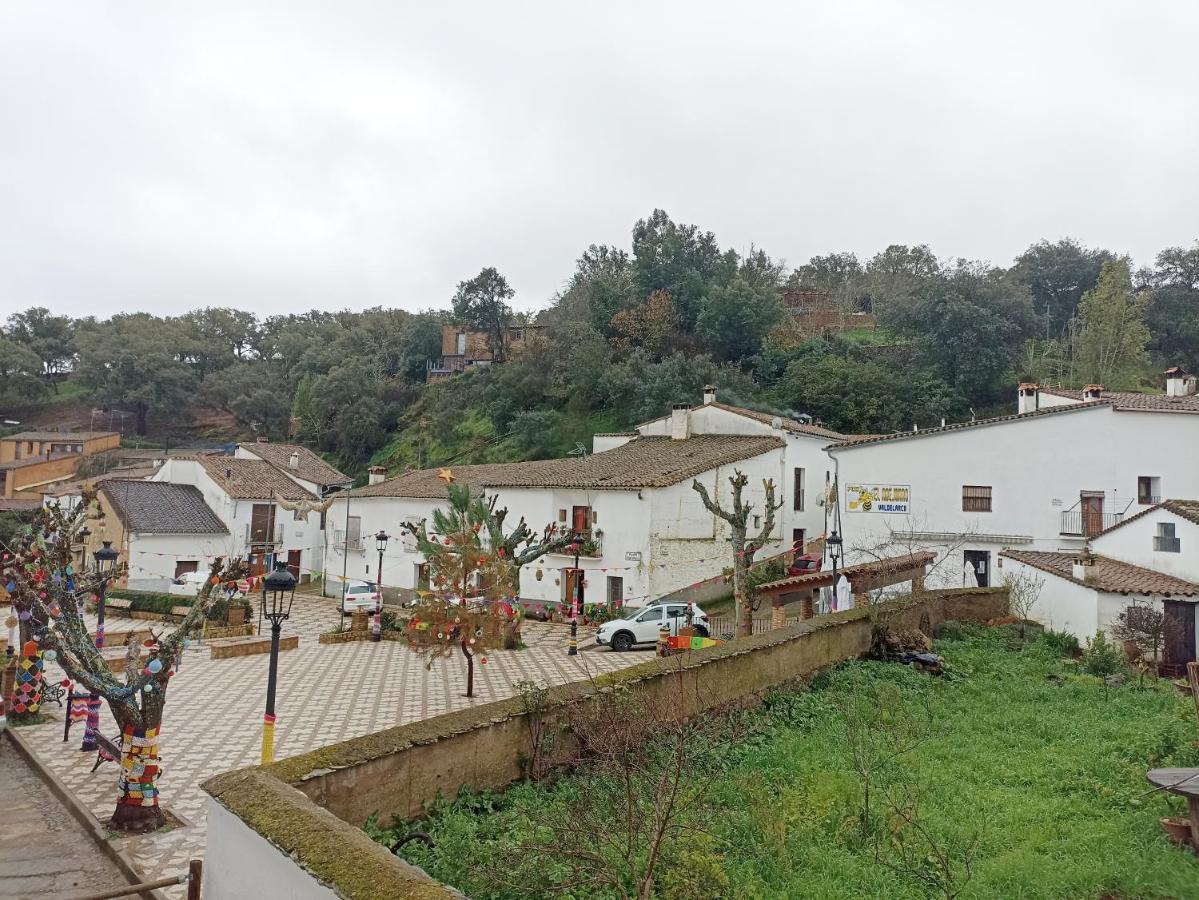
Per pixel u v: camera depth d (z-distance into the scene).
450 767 8.72
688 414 35.16
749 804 9.07
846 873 7.61
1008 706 14.10
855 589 20.52
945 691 15.19
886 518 27.36
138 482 41.59
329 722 14.96
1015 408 48.69
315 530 45.78
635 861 6.83
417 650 17.47
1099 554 23.70
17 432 73.62
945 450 27.03
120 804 9.98
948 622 20.67
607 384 52.53
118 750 12.10
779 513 32.53
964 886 7.07
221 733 14.16
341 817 7.54
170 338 83.69
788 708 13.52
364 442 67.62
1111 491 25.39
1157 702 14.26
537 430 53.22
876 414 45.31
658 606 23.86
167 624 29.34
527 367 58.03
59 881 8.80
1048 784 10.11
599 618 27.95
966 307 48.97
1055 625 21.31
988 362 48.53
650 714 9.32
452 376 72.38
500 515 22.97
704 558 29.33
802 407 47.00
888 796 8.73
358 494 39.97
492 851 7.05
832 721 12.83
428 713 15.67
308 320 101.31
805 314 64.00
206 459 43.69
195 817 10.37
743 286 54.72
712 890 6.93
